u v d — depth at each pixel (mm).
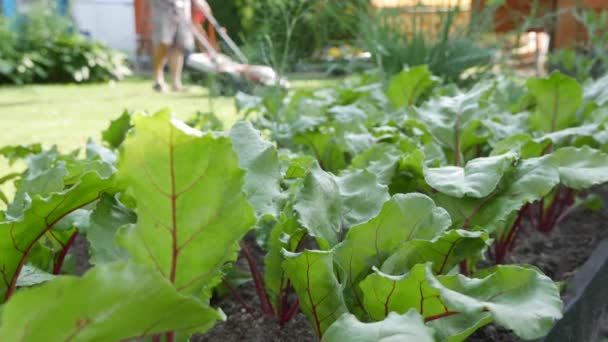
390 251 940
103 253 806
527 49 4742
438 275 879
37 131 4145
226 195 687
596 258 1467
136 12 10969
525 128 1825
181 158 661
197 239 706
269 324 1172
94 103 5777
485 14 4137
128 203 878
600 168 1208
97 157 1238
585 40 4512
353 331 706
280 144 2016
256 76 2848
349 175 1086
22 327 500
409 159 1207
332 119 2234
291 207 1104
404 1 4059
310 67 3902
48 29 9141
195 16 6348
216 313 584
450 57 3650
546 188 1066
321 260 846
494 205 1080
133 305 535
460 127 1533
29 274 932
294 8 2809
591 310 1384
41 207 839
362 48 3900
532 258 1610
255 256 1570
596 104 1824
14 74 8312
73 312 513
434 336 755
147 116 635
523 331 711
